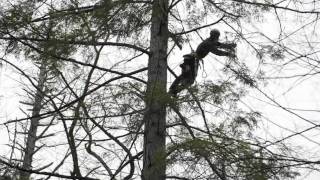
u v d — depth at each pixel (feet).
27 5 32.73
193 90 31.19
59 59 32.99
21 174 34.81
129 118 33.99
